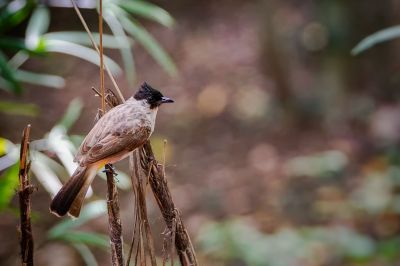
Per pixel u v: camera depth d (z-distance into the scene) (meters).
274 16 16.23
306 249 10.76
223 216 13.20
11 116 16.78
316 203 13.09
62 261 11.28
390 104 15.70
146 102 5.26
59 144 6.21
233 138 16.22
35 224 12.23
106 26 21.05
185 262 4.59
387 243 11.24
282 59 16.27
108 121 4.88
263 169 14.79
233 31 20.86
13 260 11.98
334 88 15.82
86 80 18.70
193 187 14.45
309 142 15.50
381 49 15.65
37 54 6.58
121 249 4.47
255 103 17.28
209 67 19.25
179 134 16.56
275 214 12.96
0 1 7.14
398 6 15.29
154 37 20.97
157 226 11.44
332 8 15.21
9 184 6.08
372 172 13.39
